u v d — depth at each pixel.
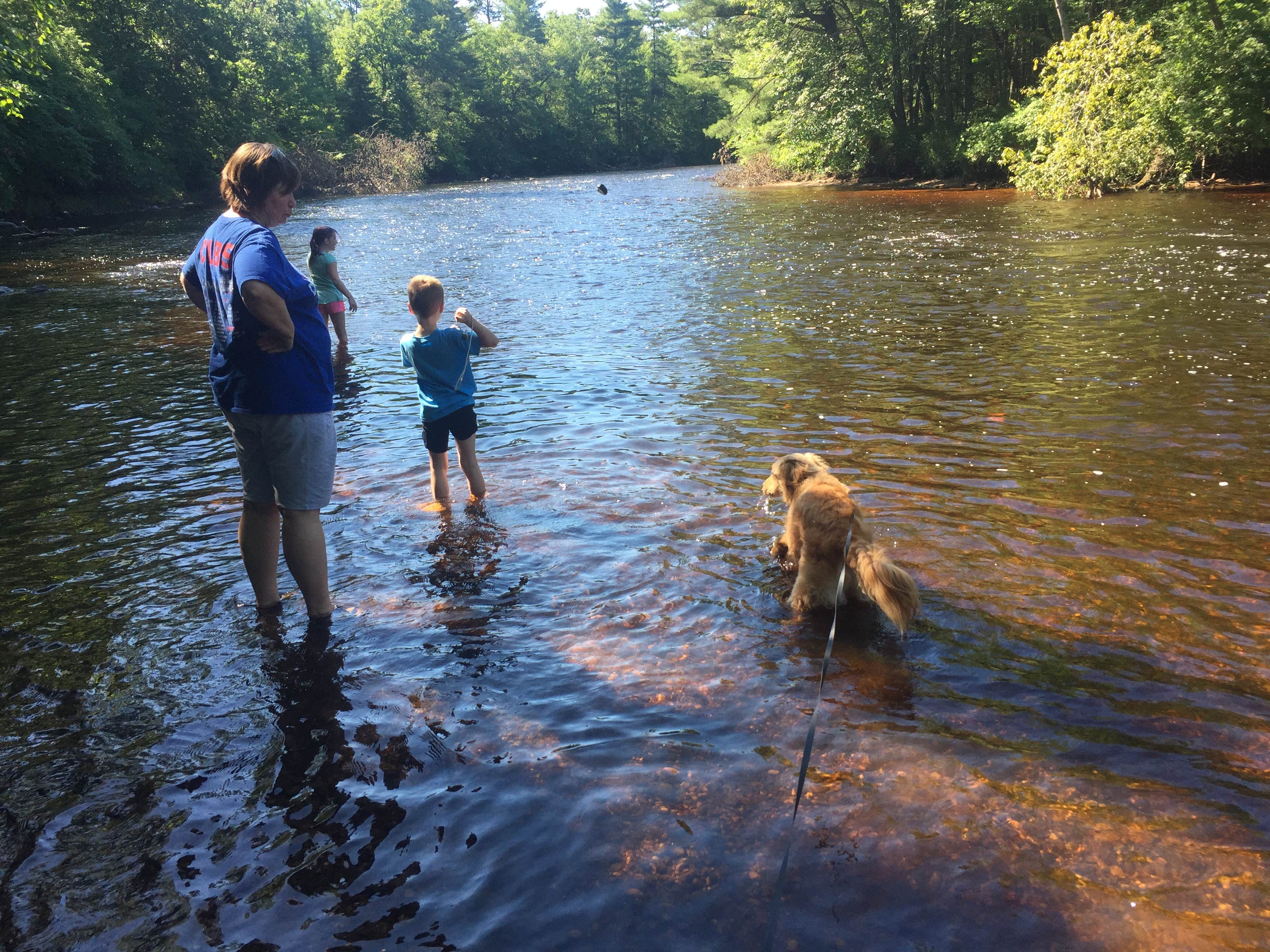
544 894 2.16
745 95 43.31
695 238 18.67
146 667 3.37
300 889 2.22
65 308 13.23
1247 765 2.53
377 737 2.87
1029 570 3.81
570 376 7.83
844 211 23.31
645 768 2.65
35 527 4.88
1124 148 22.36
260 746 2.86
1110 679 3.00
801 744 2.73
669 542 4.36
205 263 3.67
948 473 5.04
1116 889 2.09
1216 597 3.50
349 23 69.94
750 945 1.97
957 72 36.38
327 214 31.22
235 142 44.94
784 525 4.49
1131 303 9.68
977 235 16.44
